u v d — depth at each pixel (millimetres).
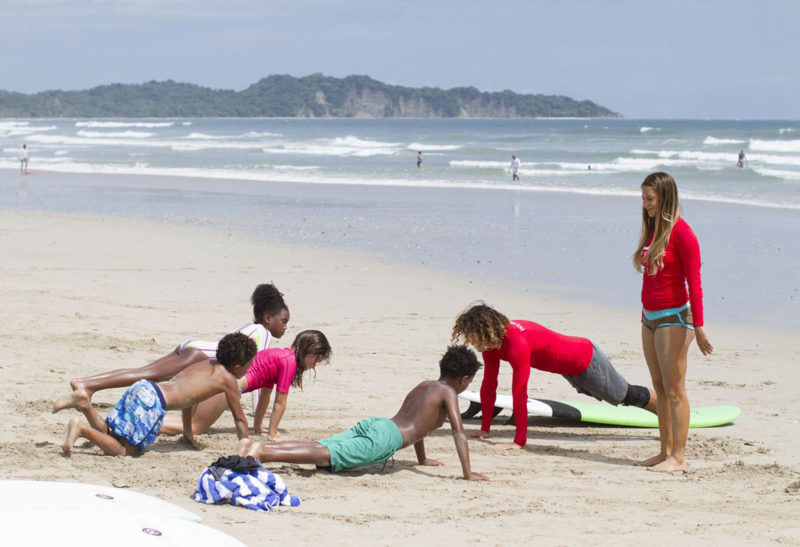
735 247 30812
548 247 30844
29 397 11648
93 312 18344
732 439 11688
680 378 10172
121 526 4512
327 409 12273
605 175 66125
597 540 7422
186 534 4648
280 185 58062
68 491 5203
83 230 33844
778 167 71625
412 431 9609
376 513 7895
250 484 7844
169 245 30203
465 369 9680
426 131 199875
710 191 52094
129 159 88375
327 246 30719
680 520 8109
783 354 17188
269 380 10695
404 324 18938
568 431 12438
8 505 4715
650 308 10234
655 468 10125
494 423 12758
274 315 11641
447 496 8633
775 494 9109
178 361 10844
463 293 22828
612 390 11672
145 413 9453
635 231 34781
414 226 36500
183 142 134375
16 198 48344
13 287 20938
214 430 10992
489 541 7250
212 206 44469
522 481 9438
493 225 36812
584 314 20672
